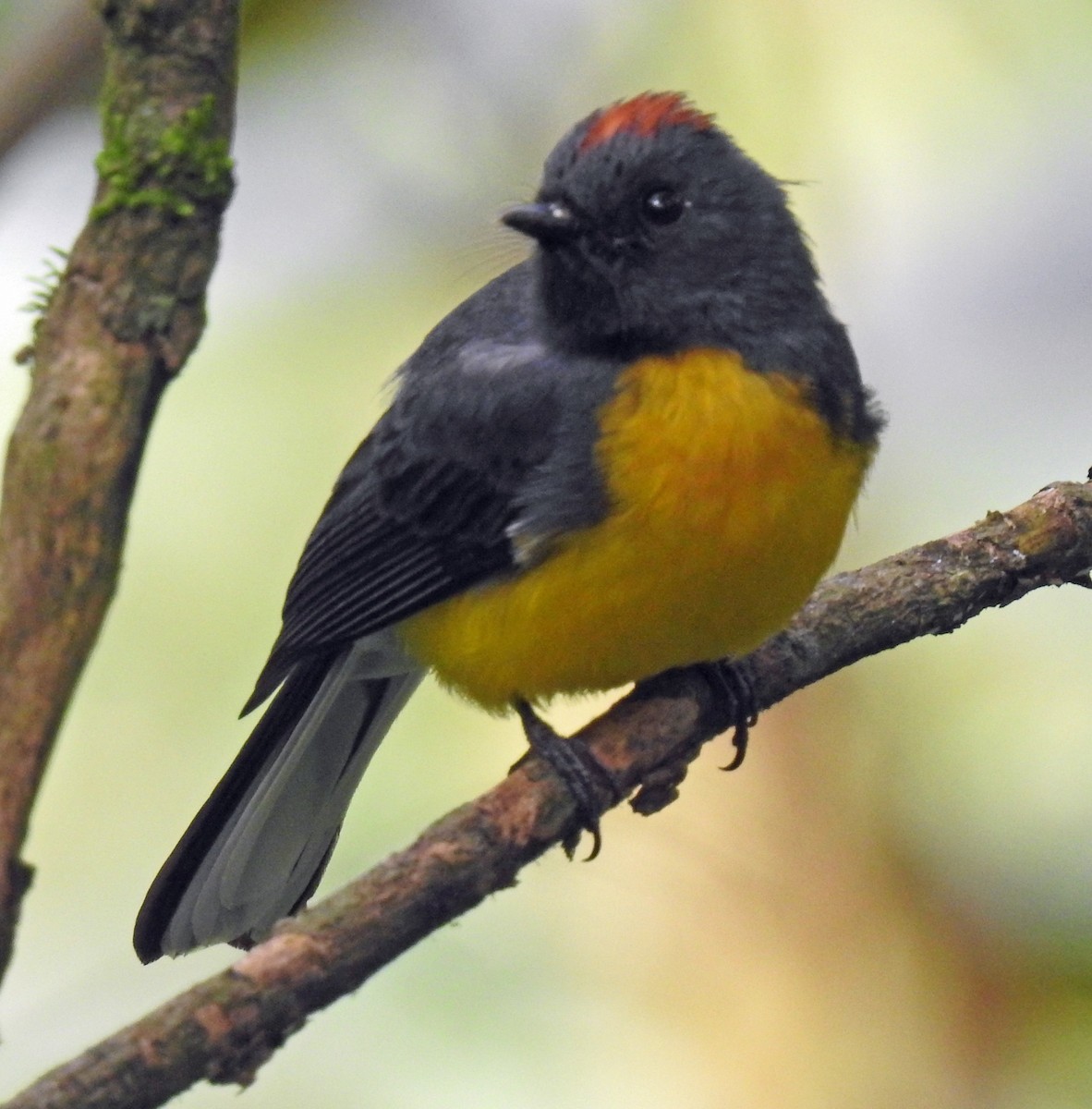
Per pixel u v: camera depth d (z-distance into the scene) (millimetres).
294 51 11961
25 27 10711
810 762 10867
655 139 8664
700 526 8086
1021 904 10328
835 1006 10234
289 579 11359
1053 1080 9898
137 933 8656
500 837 7422
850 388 8633
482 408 8836
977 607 8930
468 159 11867
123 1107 6270
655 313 8547
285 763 9422
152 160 6258
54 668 5836
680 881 10641
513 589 8586
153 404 6172
